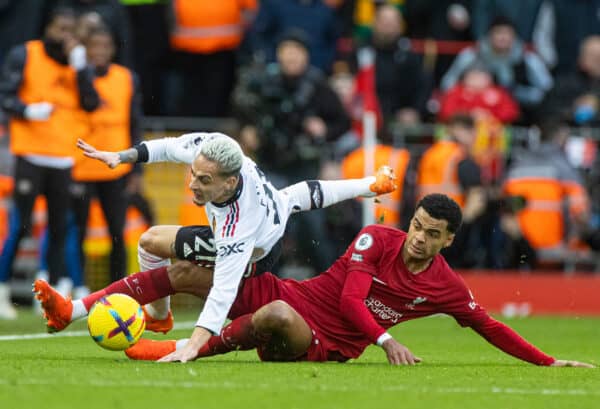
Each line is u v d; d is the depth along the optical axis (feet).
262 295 49.57
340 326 49.62
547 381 43.78
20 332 68.74
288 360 49.26
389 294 49.24
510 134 97.19
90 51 82.89
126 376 41.29
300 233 89.86
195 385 39.14
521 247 96.53
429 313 49.90
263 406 35.22
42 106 78.95
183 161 49.11
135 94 85.15
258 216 47.09
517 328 84.07
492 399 38.09
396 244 49.34
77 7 90.68
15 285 92.73
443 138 94.89
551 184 96.58
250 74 90.22
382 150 92.89
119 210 84.23
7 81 79.77
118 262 84.79
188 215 91.45
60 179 81.05
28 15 97.55
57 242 81.71
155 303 51.19
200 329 46.85
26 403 35.04
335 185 50.29
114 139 83.56
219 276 46.83
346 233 92.02
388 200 92.53
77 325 76.13
